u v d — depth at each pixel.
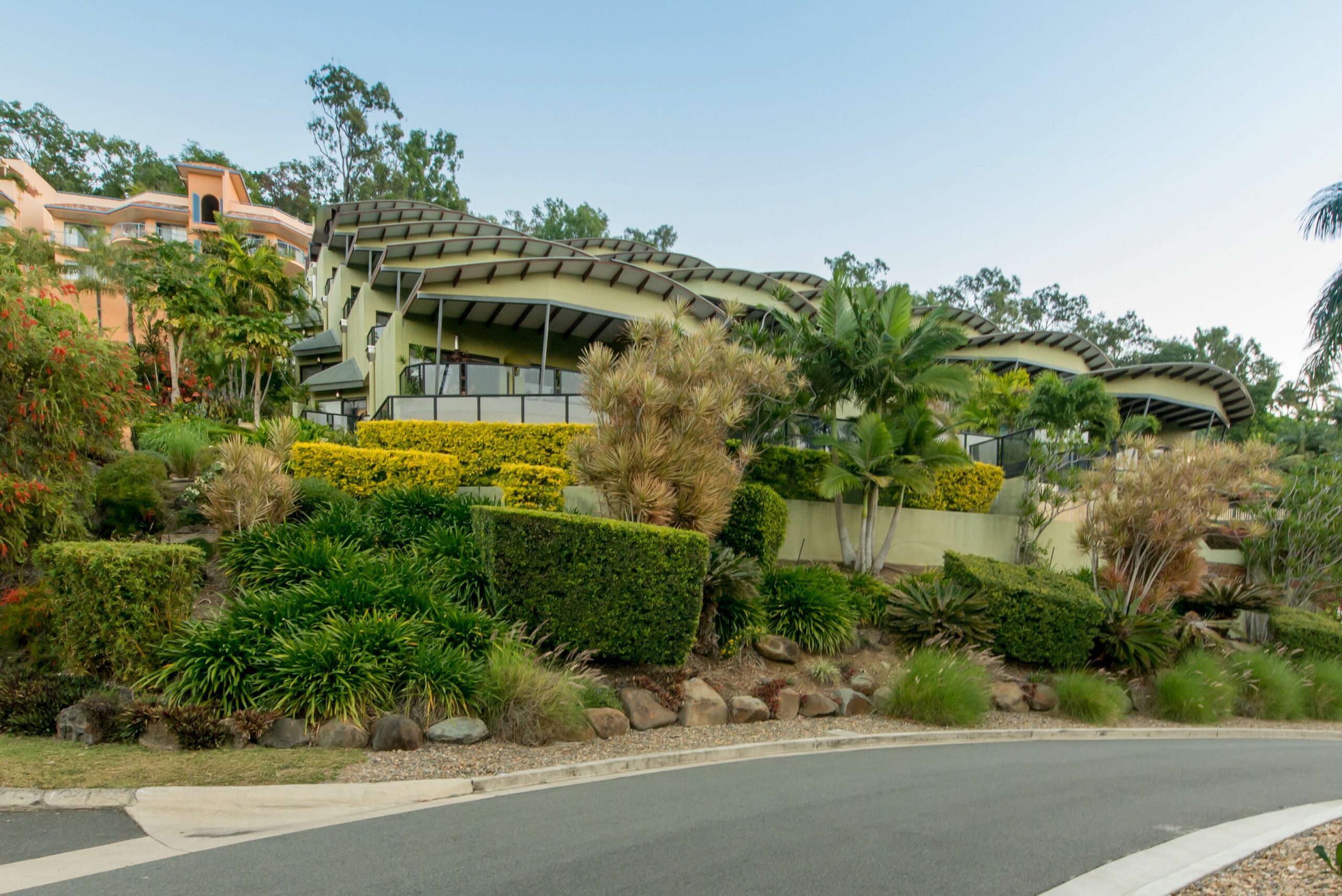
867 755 8.31
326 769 6.47
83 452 10.80
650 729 8.64
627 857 4.74
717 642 10.52
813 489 16.56
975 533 17.95
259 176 65.56
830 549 16.83
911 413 15.28
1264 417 43.06
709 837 5.18
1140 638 12.53
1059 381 24.00
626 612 9.08
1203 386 34.09
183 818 5.36
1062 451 17.39
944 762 8.01
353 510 11.97
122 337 34.09
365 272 30.14
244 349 25.11
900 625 12.16
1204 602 16.45
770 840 5.13
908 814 5.87
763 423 15.02
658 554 9.15
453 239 24.61
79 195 51.22
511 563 9.48
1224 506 13.86
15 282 9.96
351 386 25.69
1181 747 9.81
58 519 9.73
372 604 8.80
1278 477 14.35
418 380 19.02
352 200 64.25
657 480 10.27
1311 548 18.20
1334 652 14.42
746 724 9.27
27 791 5.54
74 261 31.25
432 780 6.41
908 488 15.84
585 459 10.66
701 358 10.88
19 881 4.21
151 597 7.79
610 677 9.38
